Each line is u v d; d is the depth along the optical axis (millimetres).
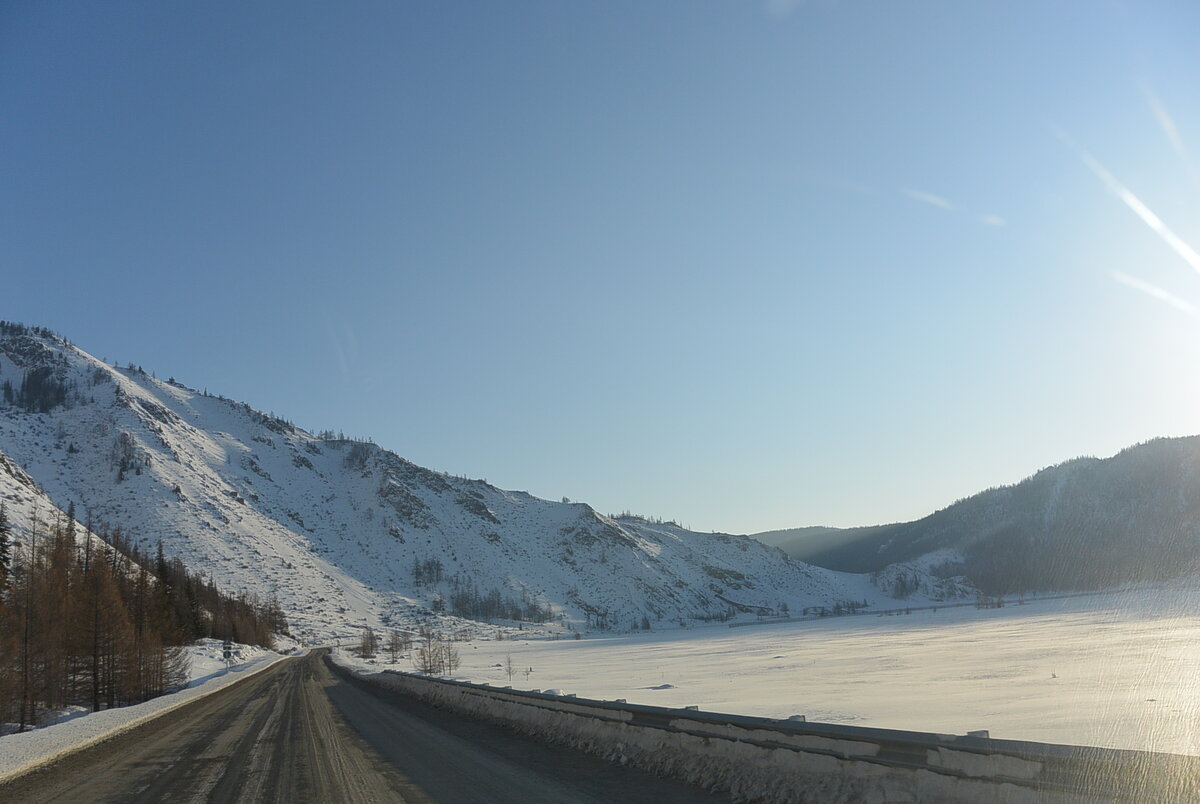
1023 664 44375
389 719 26719
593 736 16359
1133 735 16000
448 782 13070
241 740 21906
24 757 18625
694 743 12695
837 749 9523
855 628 160500
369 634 151250
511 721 22312
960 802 7758
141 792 13609
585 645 170875
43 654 40562
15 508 105688
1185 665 38562
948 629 117375
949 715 21719
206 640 112250
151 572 110438
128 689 50969
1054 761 7000
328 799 12016
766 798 10164
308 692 44438
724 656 87812
